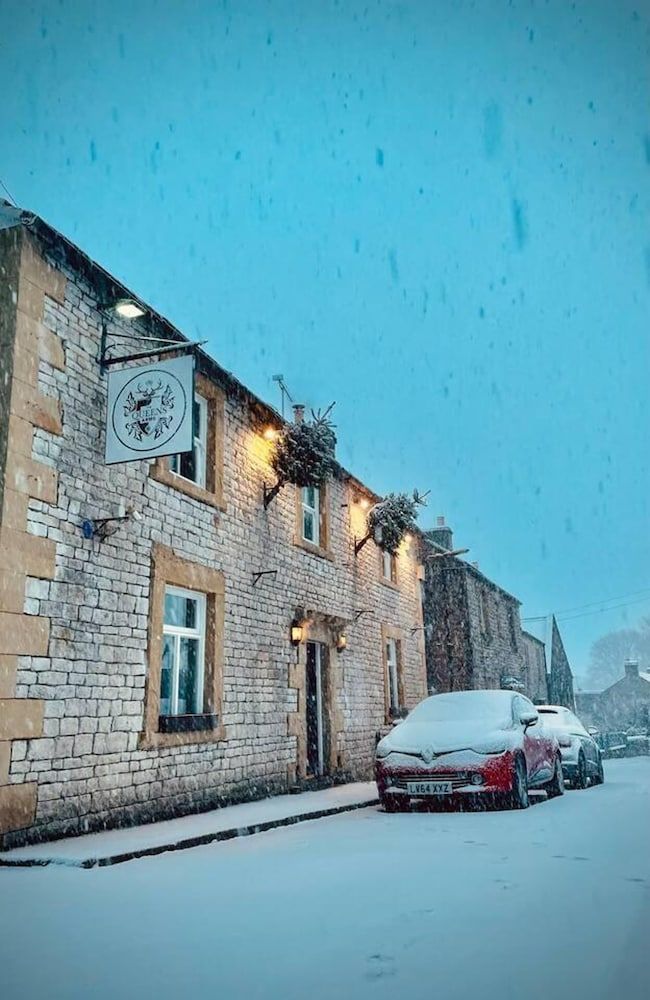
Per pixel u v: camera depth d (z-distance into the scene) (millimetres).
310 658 12961
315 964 2904
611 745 33875
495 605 27125
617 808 8258
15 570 6766
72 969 2951
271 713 10883
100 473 8008
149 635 8414
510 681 25547
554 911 3615
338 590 13922
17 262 7328
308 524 13578
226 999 2574
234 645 10188
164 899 4145
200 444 10336
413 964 2873
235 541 10539
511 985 2631
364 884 4344
